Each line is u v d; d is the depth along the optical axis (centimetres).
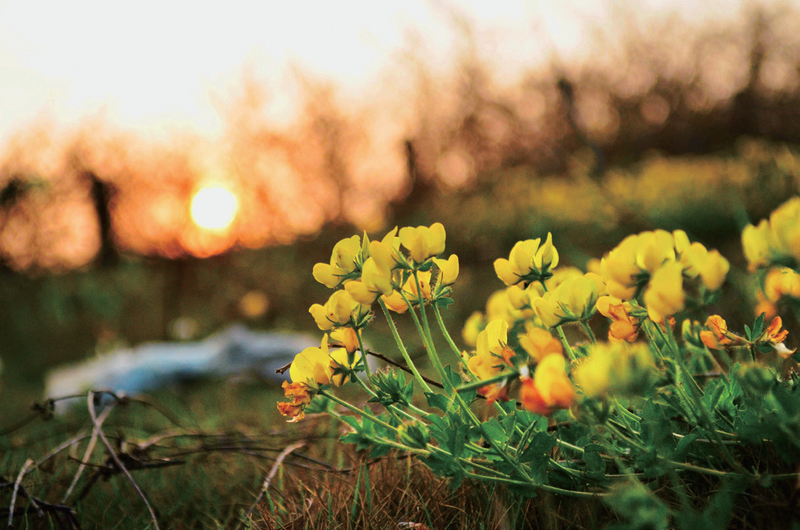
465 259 673
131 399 197
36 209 716
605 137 1148
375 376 124
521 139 994
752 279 150
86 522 155
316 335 606
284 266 830
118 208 845
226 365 468
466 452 130
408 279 126
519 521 121
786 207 97
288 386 123
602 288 119
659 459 104
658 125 1070
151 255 893
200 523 155
